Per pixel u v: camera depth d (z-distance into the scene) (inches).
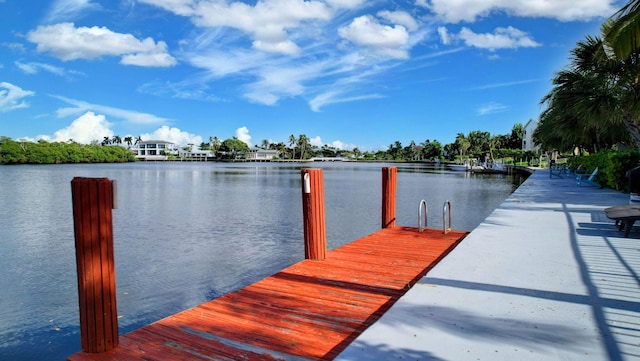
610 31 302.5
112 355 129.5
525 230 269.0
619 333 114.4
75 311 280.8
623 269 177.3
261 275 353.7
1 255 438.3
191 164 4675.2
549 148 1232.2
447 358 102.2
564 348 106.1
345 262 235.5
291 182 1632.6
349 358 103.8
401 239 297.0
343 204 861.2
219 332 145.1
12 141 3826.3
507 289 152.3
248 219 665.6
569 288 152.8
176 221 645.9
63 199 973.2
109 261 132.3
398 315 129.6
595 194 528.1
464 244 227.8
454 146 5002.5
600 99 458.9
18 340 235.5
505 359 101.0
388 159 6742.1
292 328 147.6
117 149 5260.8
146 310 274.4
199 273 358.6
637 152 548.7
